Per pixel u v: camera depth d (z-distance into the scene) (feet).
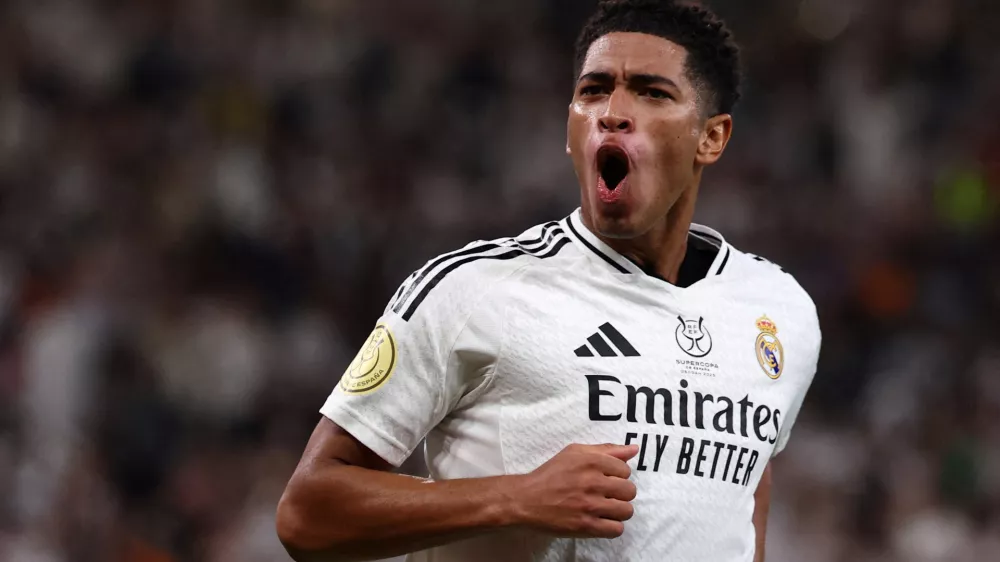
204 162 110.01
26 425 79.15
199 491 79.15
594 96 27.14
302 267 105.40
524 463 25.58
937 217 122.31
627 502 23.81
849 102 136.26
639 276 26.86
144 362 85.15
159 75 118.93
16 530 70.74
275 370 92.22
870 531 78.54
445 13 139.23
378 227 112.06
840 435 90.43
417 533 24.47
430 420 25.89
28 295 89.76
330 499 25.02
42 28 120.67
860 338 108.27
